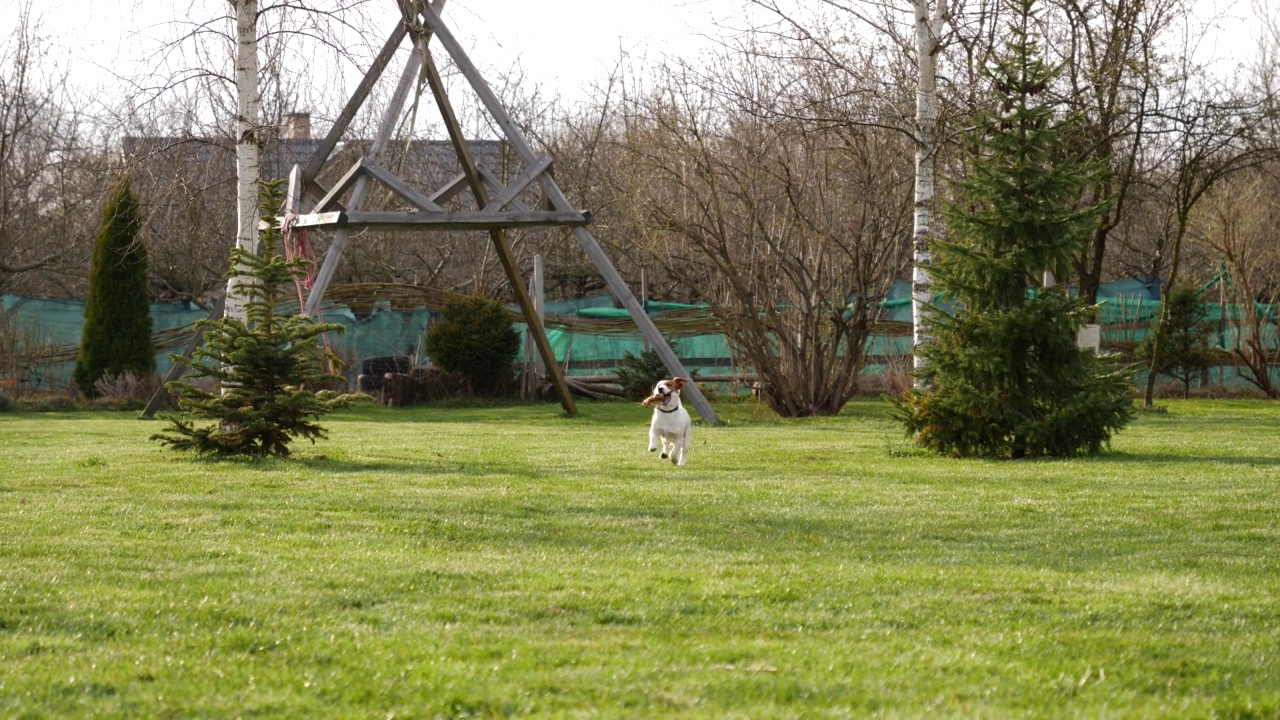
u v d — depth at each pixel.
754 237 25.48
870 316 26.38
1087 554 7.74
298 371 13.62
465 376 29.73
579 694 4.32
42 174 36.25
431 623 5.50
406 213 21.42
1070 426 14.66
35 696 4.28
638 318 22.16
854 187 25.08
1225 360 33.62
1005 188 14.77
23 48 33.22
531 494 10.42
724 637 5.29
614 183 29.80
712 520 9.07
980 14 18.91
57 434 18.45
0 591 6.05
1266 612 5.88
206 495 10.22
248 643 5.07
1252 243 33.84
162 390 22.84
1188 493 10.80
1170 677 4.66
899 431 20.08
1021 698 4.31
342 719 4.03
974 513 9.52
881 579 6.65
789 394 25.55
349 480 11.44
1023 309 14.52
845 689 4.41
